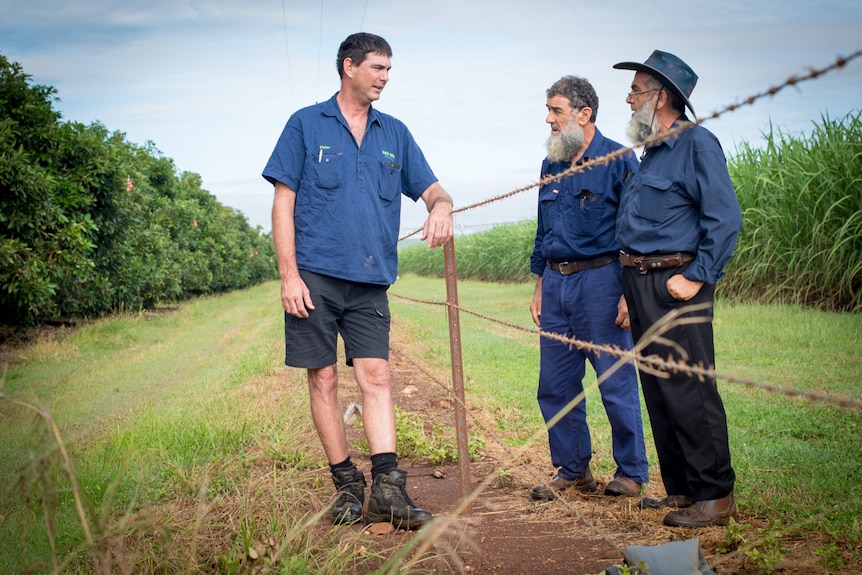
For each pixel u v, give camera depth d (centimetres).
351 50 365
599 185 393
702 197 326
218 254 3981
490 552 312
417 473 469
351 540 314
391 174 380
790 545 291
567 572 287
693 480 331
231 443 521
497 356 1008
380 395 373
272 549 270
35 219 1290
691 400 327
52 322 1703
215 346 1337
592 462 471
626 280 351
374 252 369
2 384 194
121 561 247
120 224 1786
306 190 369
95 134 1628
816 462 421
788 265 1191
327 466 466
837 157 1180
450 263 348
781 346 863
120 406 724
